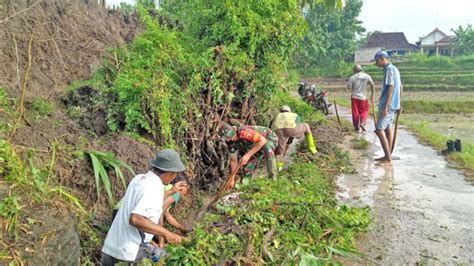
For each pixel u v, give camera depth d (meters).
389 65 8.24
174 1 9.88
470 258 4.54
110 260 3.72
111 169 5.18
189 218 5.73
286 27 8.42
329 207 5.33
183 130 6.63
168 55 6.74
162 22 9.77
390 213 5.82
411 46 68.06
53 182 4.47
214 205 5.37
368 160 8.94
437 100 28.41
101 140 5.69
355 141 11.02
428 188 6.96
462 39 60.97
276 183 5.82
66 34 7.48
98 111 6.17
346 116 16.39
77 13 8.24
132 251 3.68
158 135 6.29
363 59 66.75
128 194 3.71
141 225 3.55
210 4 8.39
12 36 6.38
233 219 4.51
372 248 4.78
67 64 7.00
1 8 6.50
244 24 7.77
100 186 4.96
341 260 4.50
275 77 8.51
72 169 4.85
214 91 7.06
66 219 3.59
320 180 6.86
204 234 4.04
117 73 6.70
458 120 22.75
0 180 3.65
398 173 7.89
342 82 42.69
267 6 8.09
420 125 14.54
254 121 8.69
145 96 6.10
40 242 3.26
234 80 7.73
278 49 8.35
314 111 14.41
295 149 9.81
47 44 6.88
